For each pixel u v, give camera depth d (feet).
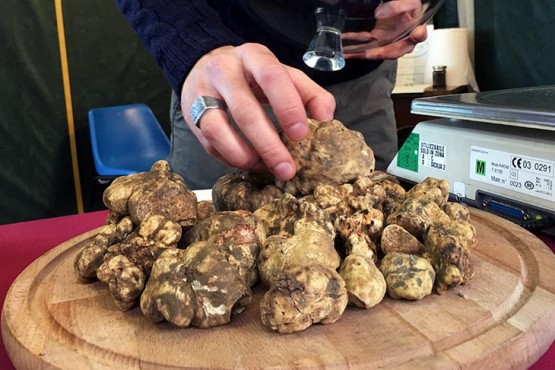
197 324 1.74
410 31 3.07
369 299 1.78
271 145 2.17
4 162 7.89
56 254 2.44
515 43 6.91
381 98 4.56
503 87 7.30
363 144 2.40
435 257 1.95
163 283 1.75
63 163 8.44
